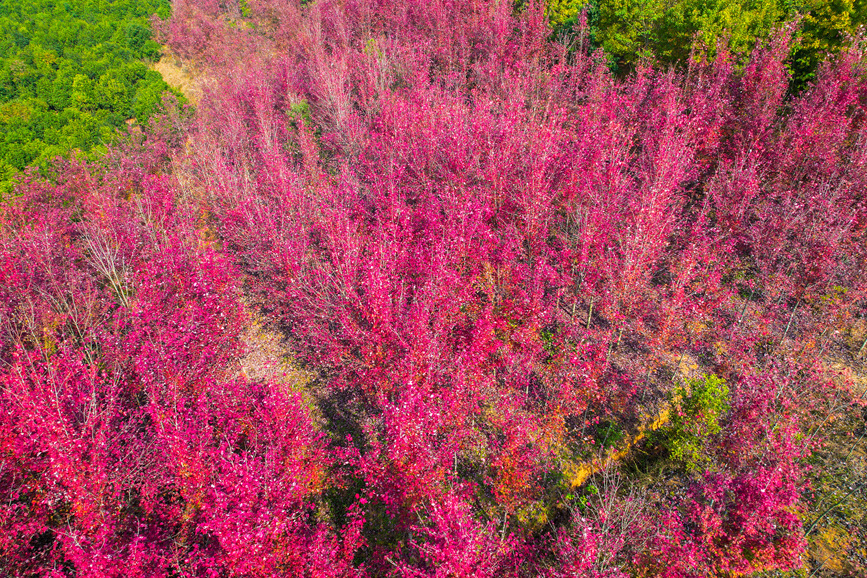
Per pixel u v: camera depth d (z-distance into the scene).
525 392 14.39
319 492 13.23
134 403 14.53
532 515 12.41
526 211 16.39
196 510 11.77
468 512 10.90
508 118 19.95
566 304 17.91
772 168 19.70
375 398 15.51
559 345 15.20
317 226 18.28
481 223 16.09
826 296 16.30
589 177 18.00
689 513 11.40
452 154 18.45
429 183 18.77
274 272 18.97
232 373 16.78
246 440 12.88
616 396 15.09
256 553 9.28
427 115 21.09
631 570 10.53
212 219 24.61
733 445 11.34
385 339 13.70
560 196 18.95
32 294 17.47
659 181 16.02
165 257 17.73
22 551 11.40
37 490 12.18
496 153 18.38
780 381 12.32
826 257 15.27
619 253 15.91
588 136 19.31
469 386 12.74
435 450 11.58
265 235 18.44
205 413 12.35
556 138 19.31
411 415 10.62
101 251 18.25
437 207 16.91
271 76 32.28
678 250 18.12
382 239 16.62
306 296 15.98
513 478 11.72
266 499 10.06
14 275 17.02
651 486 12.76
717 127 19.92
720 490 10.34
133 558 9.66
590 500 12.53
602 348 14.09
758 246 17.16
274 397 12.77
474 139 19.28
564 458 13.59
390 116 22.17
